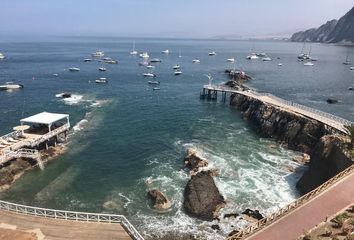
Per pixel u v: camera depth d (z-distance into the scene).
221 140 67.25
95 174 52.12
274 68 197.12
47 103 96.06
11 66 184.88
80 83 132.75
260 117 75.50
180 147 63.12
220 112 91.00
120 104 96.81
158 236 37.41
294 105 77.44
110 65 198.38
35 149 55.59
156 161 56.78
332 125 59.91
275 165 55.44
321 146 49.12
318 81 147.25
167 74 162.50
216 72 173.62
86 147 62.53
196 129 74.69
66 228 30.67
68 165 55.03
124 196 45.72
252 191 46.88
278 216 33.59
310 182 47.53
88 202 44.34
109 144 64.31
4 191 46.72
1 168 50.16
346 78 157.25
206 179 46.72
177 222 40.00
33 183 49.06
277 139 67.38
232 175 51.16
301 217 33.31
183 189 46.97
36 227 30.70
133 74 160.75
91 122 77.69
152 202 43.94
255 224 32.41
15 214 32.88
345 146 46.50
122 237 29.52
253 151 61.31
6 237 28.45
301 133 63.25
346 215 33.09
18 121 78.12
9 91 113.56
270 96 88.94
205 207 41.66
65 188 47.81
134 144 64.62
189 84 135.88
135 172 52.81
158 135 70.12
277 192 47.03
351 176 40.59
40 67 182.75
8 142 55.78
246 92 96.06
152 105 97.19
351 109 95.75
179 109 93.31
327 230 31.09
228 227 39.00
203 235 37.62
